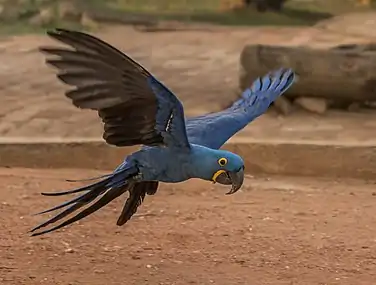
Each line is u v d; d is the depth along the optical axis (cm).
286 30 2950
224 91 2047
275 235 1192
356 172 1572
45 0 3148
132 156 711
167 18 3241
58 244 1130
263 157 1582
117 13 3206
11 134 1706
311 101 1844
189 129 772
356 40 2184
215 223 1241
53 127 1748
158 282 1009
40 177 1504
